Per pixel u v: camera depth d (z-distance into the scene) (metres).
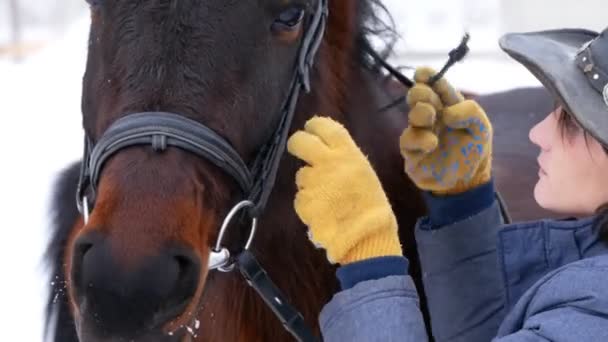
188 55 1.86
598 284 1.59
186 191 1.81
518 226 1.88
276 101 2.01
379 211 1.80
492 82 7.19
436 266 2.07
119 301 1.70
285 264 2.26
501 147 3.33
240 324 2.32
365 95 2.39
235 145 1.92
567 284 1.62
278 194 2.17
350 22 2.32
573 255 1.82
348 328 1.78
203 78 1.86
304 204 1.81
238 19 1.89
